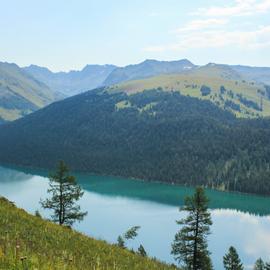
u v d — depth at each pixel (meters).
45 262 13.82
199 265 45.69
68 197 46.47
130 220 158.00
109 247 30.03
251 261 116.00
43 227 28.81
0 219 26.30
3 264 11.84
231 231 150.12
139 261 29.12
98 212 171.50
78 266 18.39
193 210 45.53
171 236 136.25
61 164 46.72
